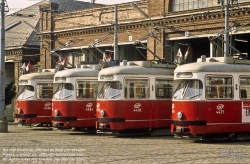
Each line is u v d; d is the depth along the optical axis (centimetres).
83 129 2795
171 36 3431
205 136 2141
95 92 2720
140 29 3631
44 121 3125
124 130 2433
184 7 3353
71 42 4200
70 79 2686
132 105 2409
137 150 1805
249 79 2164
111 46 3906
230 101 2114
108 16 3906
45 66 4447
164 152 1734
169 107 2514
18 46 4838
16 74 4891
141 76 2434
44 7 4438
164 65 2553
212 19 3150
